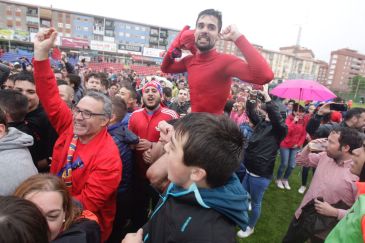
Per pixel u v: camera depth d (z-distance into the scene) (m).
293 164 4.70
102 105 1.74
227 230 0.84
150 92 2.79
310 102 6.43
